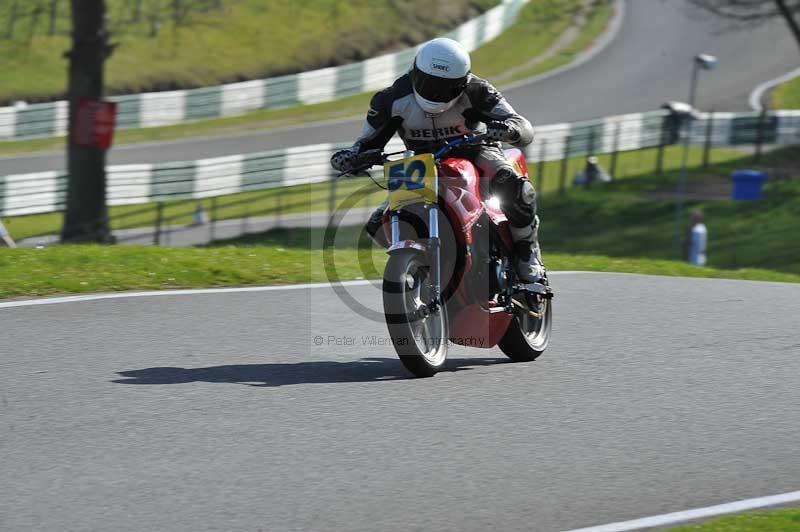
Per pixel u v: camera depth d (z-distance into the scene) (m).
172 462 16.42
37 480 15.55
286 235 85.19
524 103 131.75
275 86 128.50
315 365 22.77
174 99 121.69
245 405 19.44
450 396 20.58
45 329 24.94
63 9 138.00
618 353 24.72
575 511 15.05
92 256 33.78
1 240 60.00
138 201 94.06
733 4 124.38
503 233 22.72
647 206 99.44
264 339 24.94
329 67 141.00
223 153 110.81
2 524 14.01
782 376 22.89
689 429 18.98
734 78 145.25
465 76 21.48
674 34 160.50
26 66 125.62
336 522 14.39
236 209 94.25
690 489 16.08
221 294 29.94
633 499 15.59
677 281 35.88
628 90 138.75
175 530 13.96
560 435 18.39
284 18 147.62
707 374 22.89
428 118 22.06
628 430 18.80
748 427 19.20
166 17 142.12
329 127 122.69
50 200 92.00
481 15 158.88
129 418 18.48
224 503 14.90
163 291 29.98
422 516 14.68
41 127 114.44
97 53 69.69
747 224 95.50
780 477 16.72
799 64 150.50
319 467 16.41
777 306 31.19
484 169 22.62
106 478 15.70
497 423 18.92
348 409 19.44
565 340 26.06
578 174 106.06
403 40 149.62
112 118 69.81
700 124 122.00
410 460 16.86
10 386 20.23
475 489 15.74
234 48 138.88
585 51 153.38
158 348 23.62
